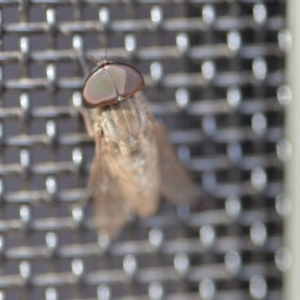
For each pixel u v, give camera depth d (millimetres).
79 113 108
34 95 114
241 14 110
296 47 108
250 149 112
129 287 112
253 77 110
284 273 112
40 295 115
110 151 104
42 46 110
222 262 113
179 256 113
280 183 112
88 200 110
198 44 110
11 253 110
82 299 112
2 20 106
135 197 105
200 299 113
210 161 112
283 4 109
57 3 107
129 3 108
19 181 115
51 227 110
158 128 106
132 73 102
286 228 112
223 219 112
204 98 111
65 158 114
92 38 110
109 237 107
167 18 110
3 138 109
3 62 107
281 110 111
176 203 110
